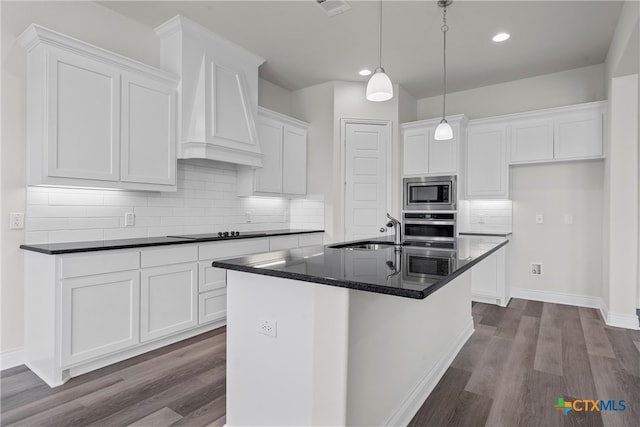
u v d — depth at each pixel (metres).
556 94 4.30
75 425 1.81
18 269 2.48
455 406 2.04
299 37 3.47
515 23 3.20
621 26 2.97
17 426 1.79
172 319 2.84
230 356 1.75
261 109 3.98
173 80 3.08
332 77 4.47
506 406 2.03
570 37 3.44
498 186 4.38
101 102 2.60
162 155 3.00
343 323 1.38
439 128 2.98
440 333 2.48
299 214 4.84
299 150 4.63
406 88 4.84
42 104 2.33
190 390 2.16
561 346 2.91
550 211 4.34
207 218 3.75
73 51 2.45
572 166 4.21
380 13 2.90
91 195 2.84
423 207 4.59
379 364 1.64
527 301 4.36
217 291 3.20
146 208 3.20
